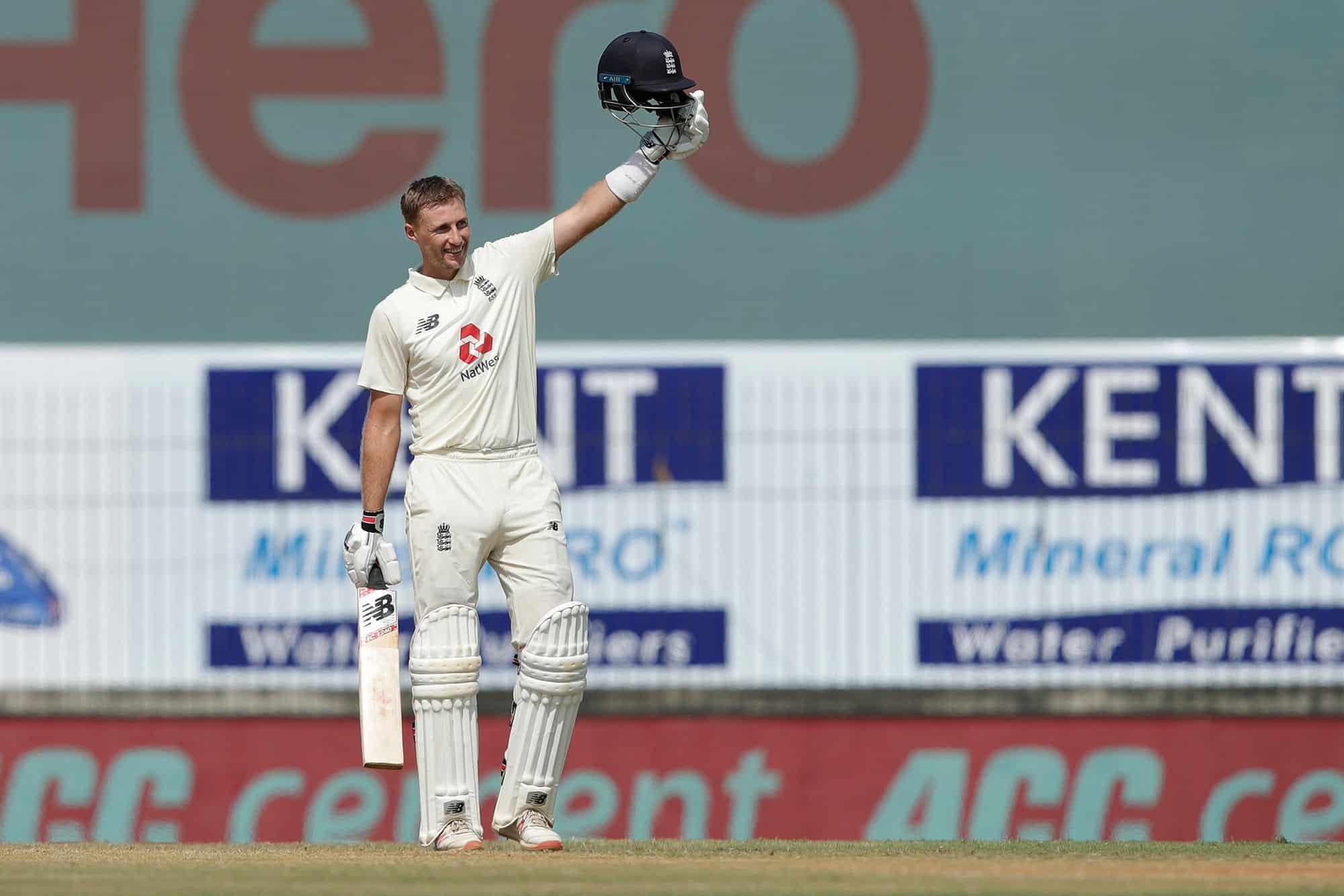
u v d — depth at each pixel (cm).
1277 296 5850
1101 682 5444
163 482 5550
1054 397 5503
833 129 5872
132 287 5894
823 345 5662
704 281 5862
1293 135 5866
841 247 5866
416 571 2011
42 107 5900
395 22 5875
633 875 1745
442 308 1970
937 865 1878
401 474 5269
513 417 2000
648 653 5441
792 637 5444
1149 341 5800
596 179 5834
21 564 5528
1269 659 5453
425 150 5872
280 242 5897
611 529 5466
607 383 5497
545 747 2041
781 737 5403
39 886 1673
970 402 5503
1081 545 5484
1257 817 5400
